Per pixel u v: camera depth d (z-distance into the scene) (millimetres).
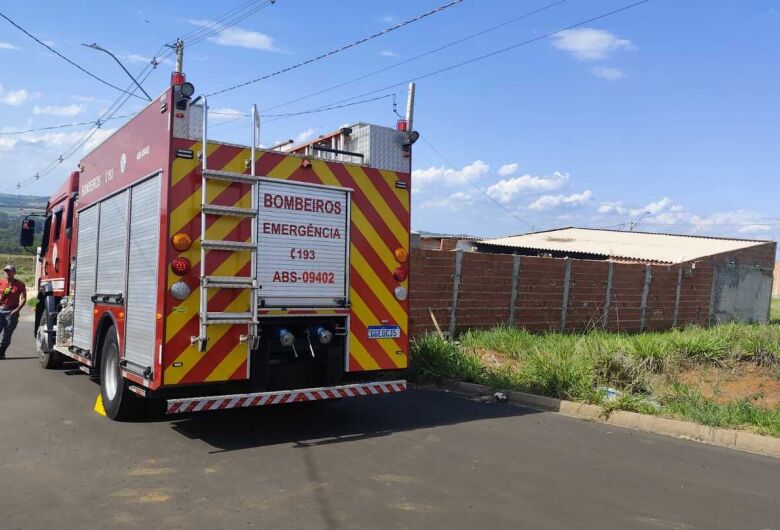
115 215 7969
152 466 6016
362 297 7688
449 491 5480
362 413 8602
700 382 10656
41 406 8547
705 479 6059
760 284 25453
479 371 10781
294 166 7219
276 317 7055
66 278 10641
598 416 8633
